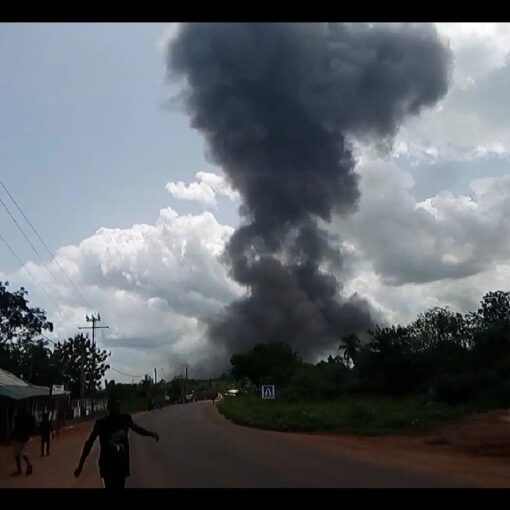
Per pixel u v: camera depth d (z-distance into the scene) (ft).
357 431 120.67
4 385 117.50
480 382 164.14
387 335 226.38
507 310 230.27
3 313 202.39
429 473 60.90
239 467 67.36
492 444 86.74
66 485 57.36
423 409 146.30
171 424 163.53
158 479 58.90
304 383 250.16
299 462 71.26
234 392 422.41
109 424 34.12
